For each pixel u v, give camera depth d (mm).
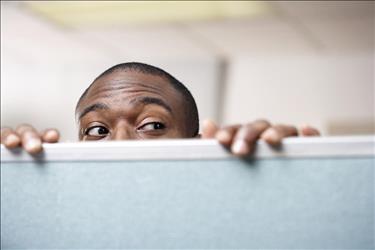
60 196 589
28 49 3889
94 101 734
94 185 581
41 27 3295
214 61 4109
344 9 2840
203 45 3725
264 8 2846
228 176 547
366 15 2941
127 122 726
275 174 537
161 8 2889
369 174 518
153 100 728
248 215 542
